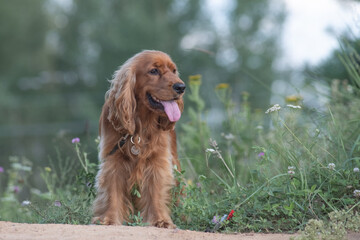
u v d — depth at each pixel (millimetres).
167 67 6758
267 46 38656
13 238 4762
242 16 39906
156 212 6488
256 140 9352
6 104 41562
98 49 43531
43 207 7340
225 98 10742
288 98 8836
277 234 5777
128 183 6570
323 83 9562
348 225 5551
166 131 6824
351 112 8289
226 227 6109
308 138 7375
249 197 6227
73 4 47062
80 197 7262
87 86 47031
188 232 5484
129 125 6465
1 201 8844
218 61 36688
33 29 52000
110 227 5457
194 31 40156
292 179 6512
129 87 6594
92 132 18328
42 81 51594
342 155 7180
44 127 27391
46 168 8359
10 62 51500
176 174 6945
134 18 38312
